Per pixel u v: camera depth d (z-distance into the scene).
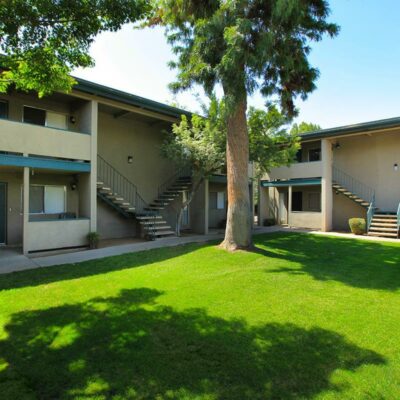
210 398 2.51
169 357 3.11
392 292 5.16
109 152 12.30
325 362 3.02
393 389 2.61
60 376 2.81
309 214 15.54
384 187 14.77
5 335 3.58
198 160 11.25
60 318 4.04
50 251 8.95
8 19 4.05
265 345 3.33
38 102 10.16
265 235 12.52
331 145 15.59
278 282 5.67
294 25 7.55
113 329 3.72
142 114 11.84
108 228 12.05
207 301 4.65
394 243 10.57
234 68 6.98
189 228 15.34
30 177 10.23
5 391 2.60
